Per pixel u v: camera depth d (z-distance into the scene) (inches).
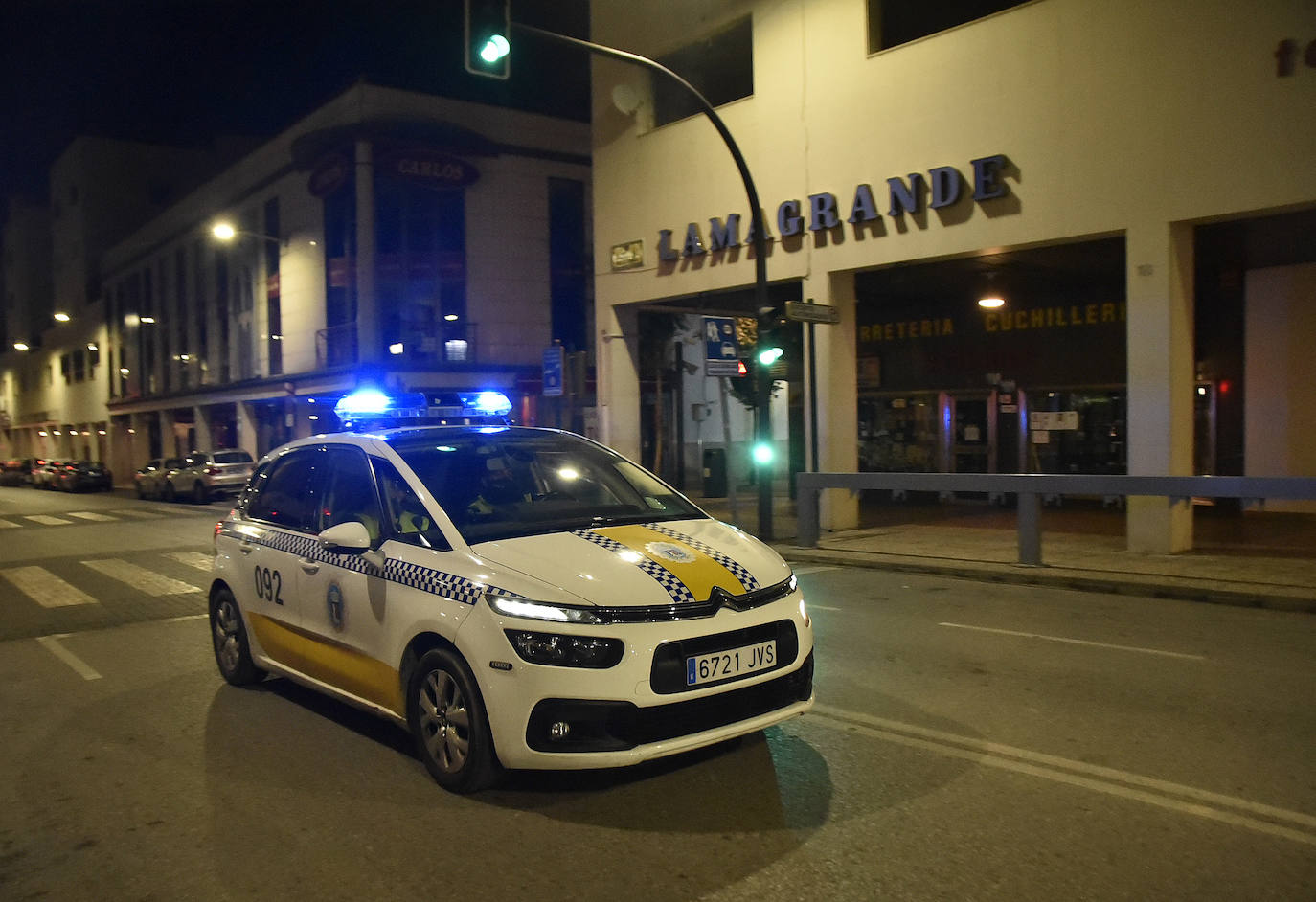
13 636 367.2
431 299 1222.9
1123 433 722.2
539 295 1270.9
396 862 161.3
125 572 537.6
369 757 213.8
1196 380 682.2
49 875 161.2
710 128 673.0
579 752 167.6
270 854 166.1
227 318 1582.2
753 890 148.5
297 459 260.1
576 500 227.9
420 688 193.6
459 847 165.8
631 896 147.4
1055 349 748.0
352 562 214.1
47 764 216.5
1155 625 338.3
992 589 420.2
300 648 236.5
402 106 1194.6
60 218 2512.3
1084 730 222.5
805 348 617.9
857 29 588.7
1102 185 495.8
